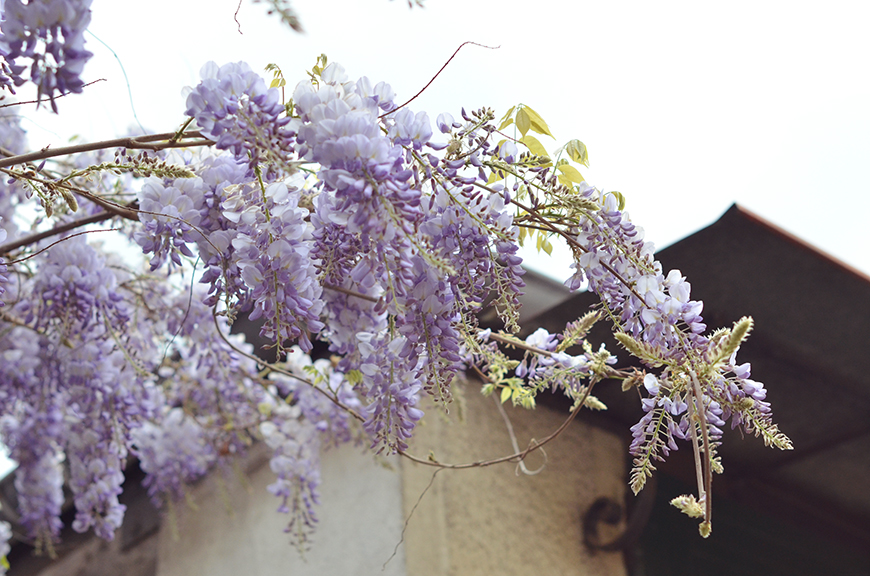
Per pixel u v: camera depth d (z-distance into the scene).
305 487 2.63
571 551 2.74
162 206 1.02
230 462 3.26
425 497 2.53
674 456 3.41
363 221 0.85
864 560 3.96
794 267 2.12
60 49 0.75
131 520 3.87
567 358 1.41
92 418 2.14
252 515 3.20
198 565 3.32
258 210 1.00
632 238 1.09
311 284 1.01
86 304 1.63
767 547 3.61
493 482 2.67
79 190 1.07
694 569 3.25
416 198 0.85
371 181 0.84
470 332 1.11
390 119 0.97
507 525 2.62
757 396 1.01
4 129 1.79
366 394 1.16
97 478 2.48
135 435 3.09
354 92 0.97
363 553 2.58
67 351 1.94
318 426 2.54
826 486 3.59
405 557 2.40
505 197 1.05
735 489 3.59
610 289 1.11
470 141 1.04
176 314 2.12
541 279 2.74
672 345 1.03
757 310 2.35
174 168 1.01
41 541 3.08
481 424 2.74
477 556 2.50
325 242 1.01
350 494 2.73
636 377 1.08
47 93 0.75
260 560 3.06
